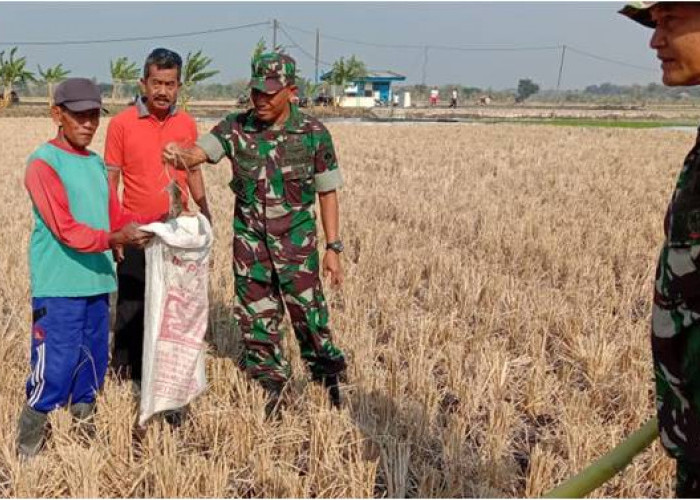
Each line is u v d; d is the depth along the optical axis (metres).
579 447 3.94
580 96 147.38
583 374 5.07
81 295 3.89
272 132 4.20
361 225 9.39
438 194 12.52
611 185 13.96
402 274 7.34
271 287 4.43
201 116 46.38
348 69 62.00
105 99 62.31
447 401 4.79
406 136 28.33
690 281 2.00
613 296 6.83
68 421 3.94
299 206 4.29
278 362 4.56
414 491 3.74
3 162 17.72
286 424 4.15
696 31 1.96
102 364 4.20
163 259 3.91
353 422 4.19
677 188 2.04
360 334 5.45
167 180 4.72
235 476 3.79
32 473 3.51
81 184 3.89
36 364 3.87
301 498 3.54
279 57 4.09
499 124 39.75
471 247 8.80
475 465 3.88
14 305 6.00
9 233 8.65
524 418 4.62
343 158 19.16
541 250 8.38
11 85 54.53
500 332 6.05
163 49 4.64
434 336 5.71
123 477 3.70
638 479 3.81
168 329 3.95
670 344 2.09
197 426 4.21
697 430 2.07
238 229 4.38
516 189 13.53
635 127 38.09
